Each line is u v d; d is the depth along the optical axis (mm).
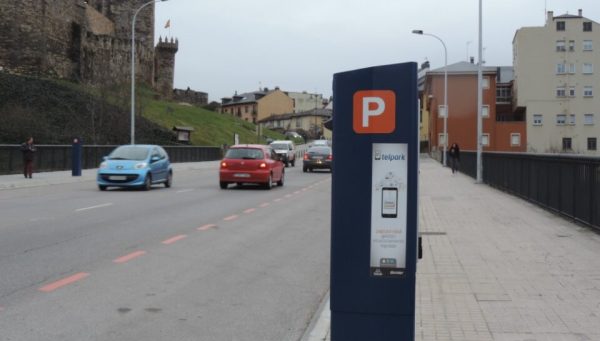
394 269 4543
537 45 78812
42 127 43844
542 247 10344
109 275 8492
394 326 4559
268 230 13367
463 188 24734
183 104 92125
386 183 4547
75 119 47438
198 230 12930
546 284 7680
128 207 16938
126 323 6367
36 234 11836
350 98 4602
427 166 50188
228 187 25672
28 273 8453
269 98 146250
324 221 15070
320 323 6426
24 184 24859
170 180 25688
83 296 7355
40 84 51531
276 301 7461
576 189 13078
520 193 19688
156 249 10555
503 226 13031
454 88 73062
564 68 78562
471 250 10188
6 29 58219
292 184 28312
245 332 6215
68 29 66188
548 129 78438
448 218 14547
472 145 72938
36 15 60375
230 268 9281
